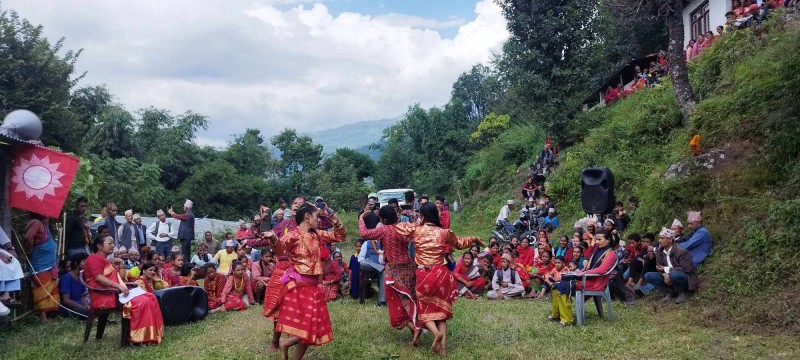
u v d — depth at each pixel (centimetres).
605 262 787
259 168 4716
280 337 731
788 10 1247
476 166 3006
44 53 1955
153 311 740
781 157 945
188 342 739
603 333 726
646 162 1370
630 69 2322
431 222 673
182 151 3919
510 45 2392
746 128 1041
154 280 934
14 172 895
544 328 764
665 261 884
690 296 858
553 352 641
